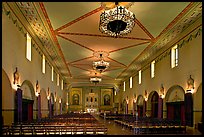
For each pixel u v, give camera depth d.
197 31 12.45
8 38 9.91
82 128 9.87
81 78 35.38
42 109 19.80
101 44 17.03
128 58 21.69
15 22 10.91
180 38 14.76
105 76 33.28
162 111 18.03
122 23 10.01
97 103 43.69
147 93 22.33
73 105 43.28
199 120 12.50
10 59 10.23
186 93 13.69
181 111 15.27
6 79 10.11
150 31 14.02
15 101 10.98
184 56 14.21
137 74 26.67
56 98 26.77
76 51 19.20
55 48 18.27
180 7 10.84
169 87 16.72
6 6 9.61
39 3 10.48
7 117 10.48
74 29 13.80
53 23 12.84
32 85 14.71
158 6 10.74
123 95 34.97
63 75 32.75
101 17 10.18
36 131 9.17
